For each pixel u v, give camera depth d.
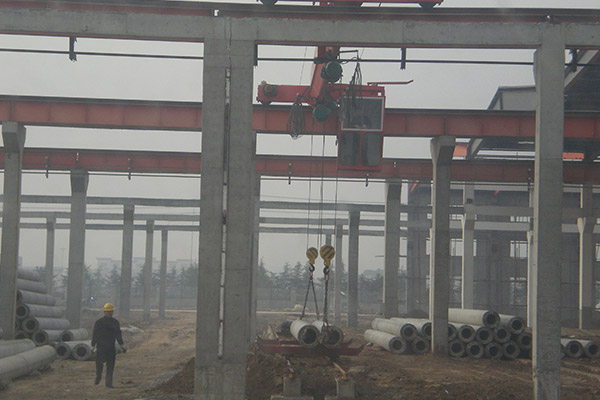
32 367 18.53
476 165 33.56
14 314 24.42
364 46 16.34
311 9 16.86
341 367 18.22
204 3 16.88
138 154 32.75
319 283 109.94
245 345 14.88
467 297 43.47
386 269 35.72
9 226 24.69
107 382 17.05
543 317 15.63
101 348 17.09
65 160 32.59
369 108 25.22
